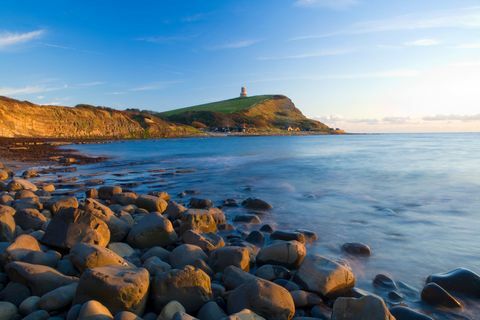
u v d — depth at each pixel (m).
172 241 7.85
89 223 7.02
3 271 5.68
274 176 20.97
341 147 59.44
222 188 16.73
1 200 10.96
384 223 10.04
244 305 4.62
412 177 20.06
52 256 5.99
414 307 5.23
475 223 9.98
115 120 117.00
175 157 39.50
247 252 6.43
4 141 65.00
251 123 188.62
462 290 5.54
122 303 4.32
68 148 60.09
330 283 5.44
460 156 35.84
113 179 20.28
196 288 4.84
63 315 4.46
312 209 11.95
